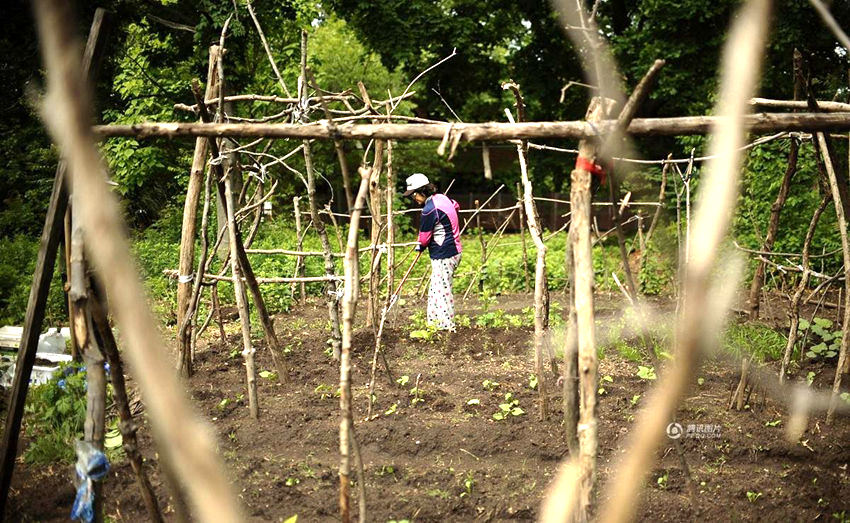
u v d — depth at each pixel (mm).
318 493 3998
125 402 2875
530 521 3781
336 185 20484
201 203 13852
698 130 2631
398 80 19359
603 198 17359
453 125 2723
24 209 13250
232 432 4793
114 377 2840
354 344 7133
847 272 4832
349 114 5945
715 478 4172
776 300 9234
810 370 6090
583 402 2418
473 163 24375
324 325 8250
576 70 17859
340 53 19422
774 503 3879
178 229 13742
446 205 7668
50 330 6613
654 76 2262
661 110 16781
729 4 14195
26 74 11055
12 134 13188
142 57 14523
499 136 2676
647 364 6461
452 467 4395
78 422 4594
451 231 7684
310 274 10688
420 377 6145
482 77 19062
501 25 17844
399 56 16531
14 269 9445
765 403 5270
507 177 23234
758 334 6875
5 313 8188
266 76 14492
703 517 3717
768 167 9930
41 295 3195
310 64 14789
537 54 18172
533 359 6738
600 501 3797
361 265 11336
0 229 13031
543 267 4926
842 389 5246
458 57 17984
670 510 3787
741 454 4461
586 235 2539
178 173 15609
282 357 5891
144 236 13703
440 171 25094
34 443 4477
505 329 7887
